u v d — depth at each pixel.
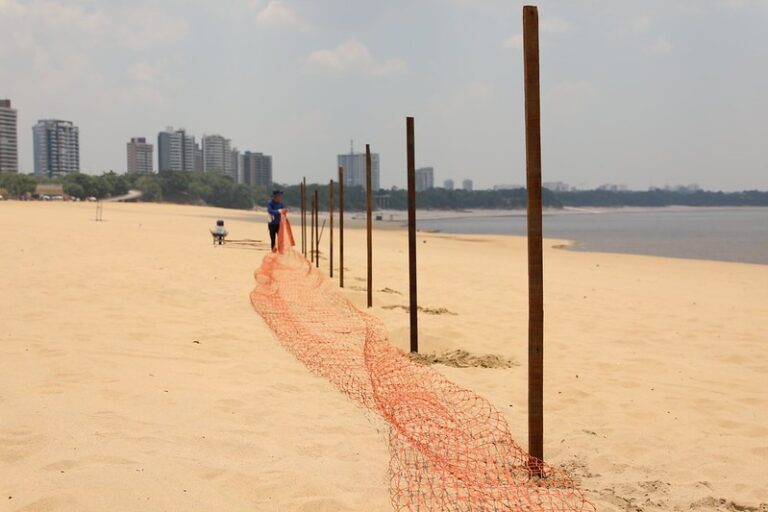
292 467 4.52
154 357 7.48
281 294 12.45
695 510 4.24
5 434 4.69
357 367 7.37
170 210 97.75
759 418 6.19
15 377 6.30
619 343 9.52
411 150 8.46
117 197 165.12
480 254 29.92
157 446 4.69
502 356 8.56
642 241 51.38
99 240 24.08
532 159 4.70
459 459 4.87
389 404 6.04
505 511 4.04
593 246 44.06
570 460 5.06
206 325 9.47
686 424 5.98
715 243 48.31
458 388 6.87
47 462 4.23
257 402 6.00
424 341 8.92
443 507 4.04
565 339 9.73
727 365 8.30
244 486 4.17
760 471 4.92
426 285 16.06
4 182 145.50
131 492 3.86
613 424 5.96
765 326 10.97
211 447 4.80
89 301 10.77
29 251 18.11
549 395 6.87
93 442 4.64
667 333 10.29
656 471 4.89
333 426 5.47
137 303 10.91
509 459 4.95
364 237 43.09
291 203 195.62
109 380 6.40
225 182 188.50
